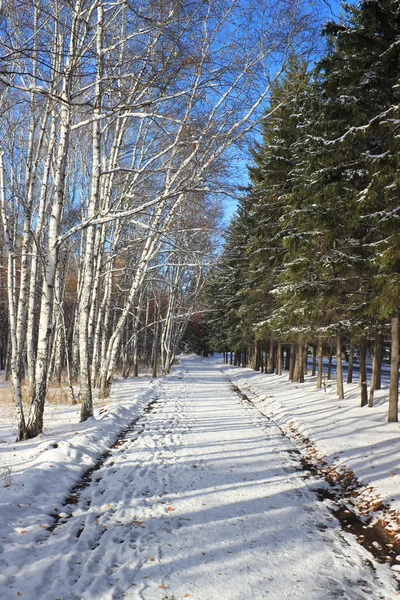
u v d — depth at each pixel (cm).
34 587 377
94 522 528
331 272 1189
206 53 895
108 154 1546
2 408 1346
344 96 1027
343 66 1088
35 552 441
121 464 790
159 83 740
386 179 916
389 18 1011
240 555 459
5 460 737
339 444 934
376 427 1074
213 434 1095
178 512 573
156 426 1183
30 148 1170
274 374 3042
